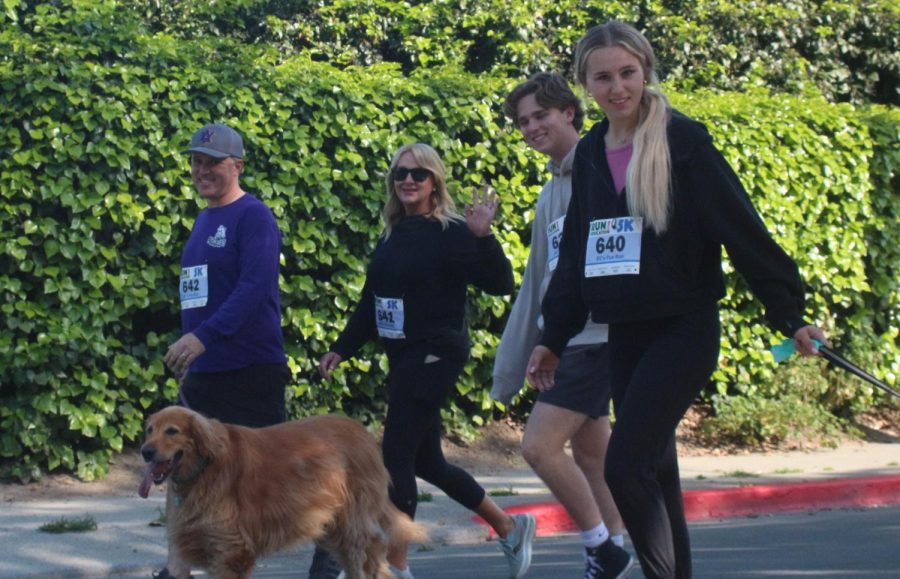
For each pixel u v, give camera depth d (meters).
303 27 14.58
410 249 6.47
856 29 16.17
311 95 10.30
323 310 10.38
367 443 5.96
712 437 12.05
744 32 15.31
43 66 9.32
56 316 9.37
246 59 10.27
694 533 8.87
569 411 6.04
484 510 6.93
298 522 5.50
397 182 6.55
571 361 6.04
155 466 5.09
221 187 6.36
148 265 9.75
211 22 14.39
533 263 6.52
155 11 14.16
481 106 11.01
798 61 15.31
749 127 12.10
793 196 12.29
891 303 13.05
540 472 6.07
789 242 12.18
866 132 12.76
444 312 6.47
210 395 6.25
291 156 10.17
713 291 4.79
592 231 4.86
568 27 14.80
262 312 6.26
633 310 4.72
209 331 6.00
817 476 10.58
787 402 12.16
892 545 8.29
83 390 9.45
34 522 8.42
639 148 4.66
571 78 14.62
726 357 12.09
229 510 5.24
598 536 6.12
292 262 10.30
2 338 9.23
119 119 9.52
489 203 6.47
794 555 7.91
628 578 7.06
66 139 9.35
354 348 7.01
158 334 10.05
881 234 12.98
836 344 12.91
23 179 9.25
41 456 9.51
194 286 6.34
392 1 14.99
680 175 4.65
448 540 8.55
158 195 9.66
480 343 10.96
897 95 16.55
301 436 5.66
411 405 6.44
